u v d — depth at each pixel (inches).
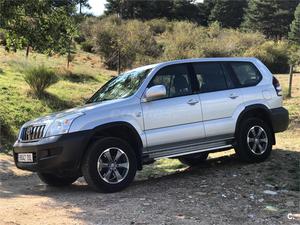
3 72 933.2
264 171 314.8
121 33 1460.4
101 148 274.4
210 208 240.8
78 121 273.9
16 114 634.2
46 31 605.3
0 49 1291.8
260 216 227.5
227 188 280.4
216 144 320.2
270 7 3580.2
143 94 296.8
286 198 257.3
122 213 233.1
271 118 342.0
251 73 345.1
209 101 316.2
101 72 1222.9
